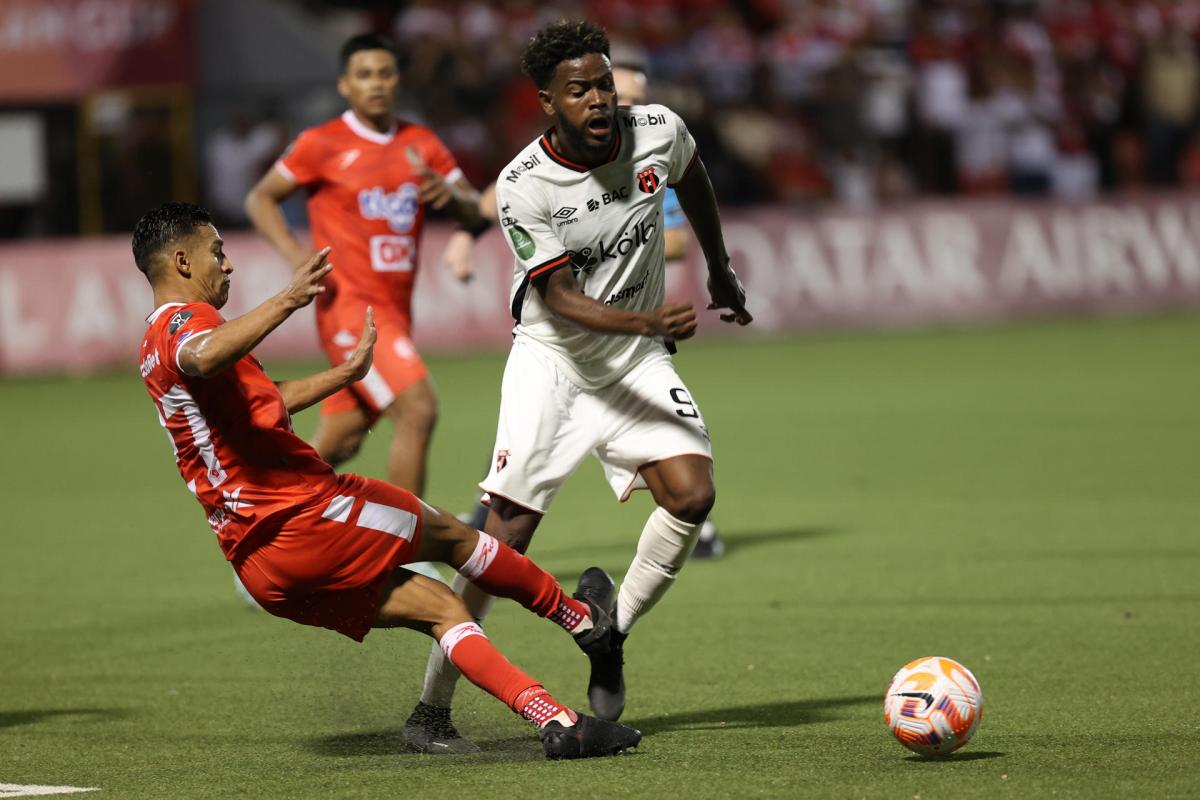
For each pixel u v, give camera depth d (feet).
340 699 65.26
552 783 50.42
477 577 56.03
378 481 54.24
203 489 53.36
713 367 209.87
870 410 167.02
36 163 222.48
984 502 113.39
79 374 211.41
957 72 276.41
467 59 251.80
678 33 270.67
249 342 49.83
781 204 260.42
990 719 59.06
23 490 130.82
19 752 58.13
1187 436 143.23
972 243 250.98
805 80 271.90
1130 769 50.70
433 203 86.58
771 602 84.12
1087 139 289.33
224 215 224.12
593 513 117.29
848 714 61.21
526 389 61.77
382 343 88.43
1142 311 259.80
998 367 201.67
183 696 67.21
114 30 216.95
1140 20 304.30
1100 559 92.43
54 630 81.35
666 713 62.39
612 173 59.57
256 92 222.89
